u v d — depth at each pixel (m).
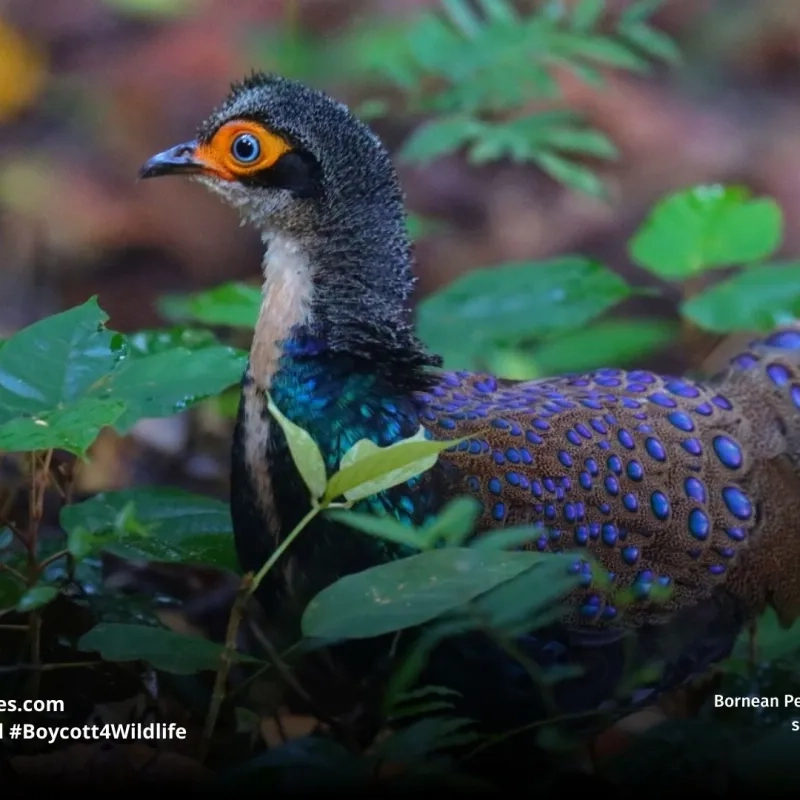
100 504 7.06
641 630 7.14
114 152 15.02
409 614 5.72
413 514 6.74
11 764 6.54
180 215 14.27
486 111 14.15
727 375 7.91
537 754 6.78
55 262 13.81
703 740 6.16
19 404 6.54
